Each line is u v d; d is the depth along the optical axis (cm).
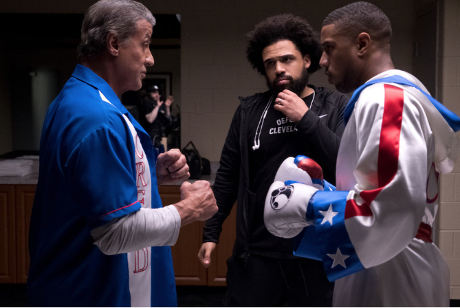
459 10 283
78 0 342
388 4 338
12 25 374
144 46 114
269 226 108
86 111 99
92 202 93
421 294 100
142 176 112
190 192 110
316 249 103
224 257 301
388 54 110
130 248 97
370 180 91
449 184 292
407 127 91
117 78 114
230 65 346
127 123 106
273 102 166
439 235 295
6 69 383
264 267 154
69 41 391
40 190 109
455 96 288
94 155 95
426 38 312
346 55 111
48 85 392
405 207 87
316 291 147
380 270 100
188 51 346
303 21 166
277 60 162
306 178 118
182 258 302
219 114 349
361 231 90
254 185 160
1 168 311
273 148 158
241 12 341
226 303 163
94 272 103
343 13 110
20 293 308
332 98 166
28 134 389
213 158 352
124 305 106
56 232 103
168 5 343
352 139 104
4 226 302
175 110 524
